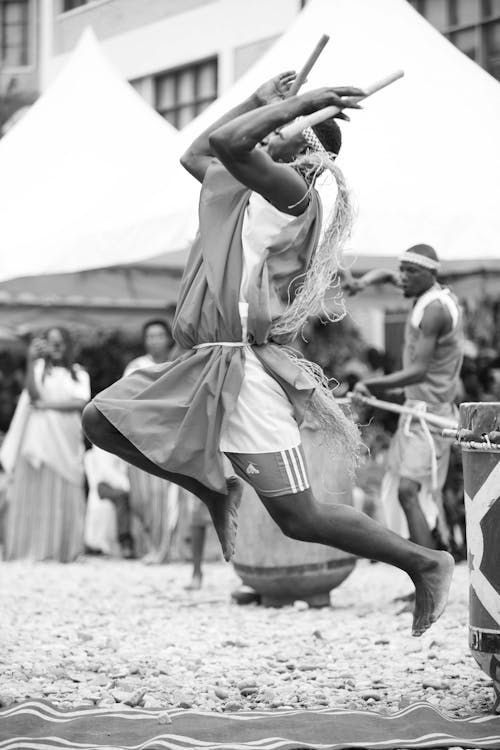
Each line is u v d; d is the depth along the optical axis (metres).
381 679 5.85
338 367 16.23
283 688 5.64
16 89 24.06
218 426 4.77
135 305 18.81
